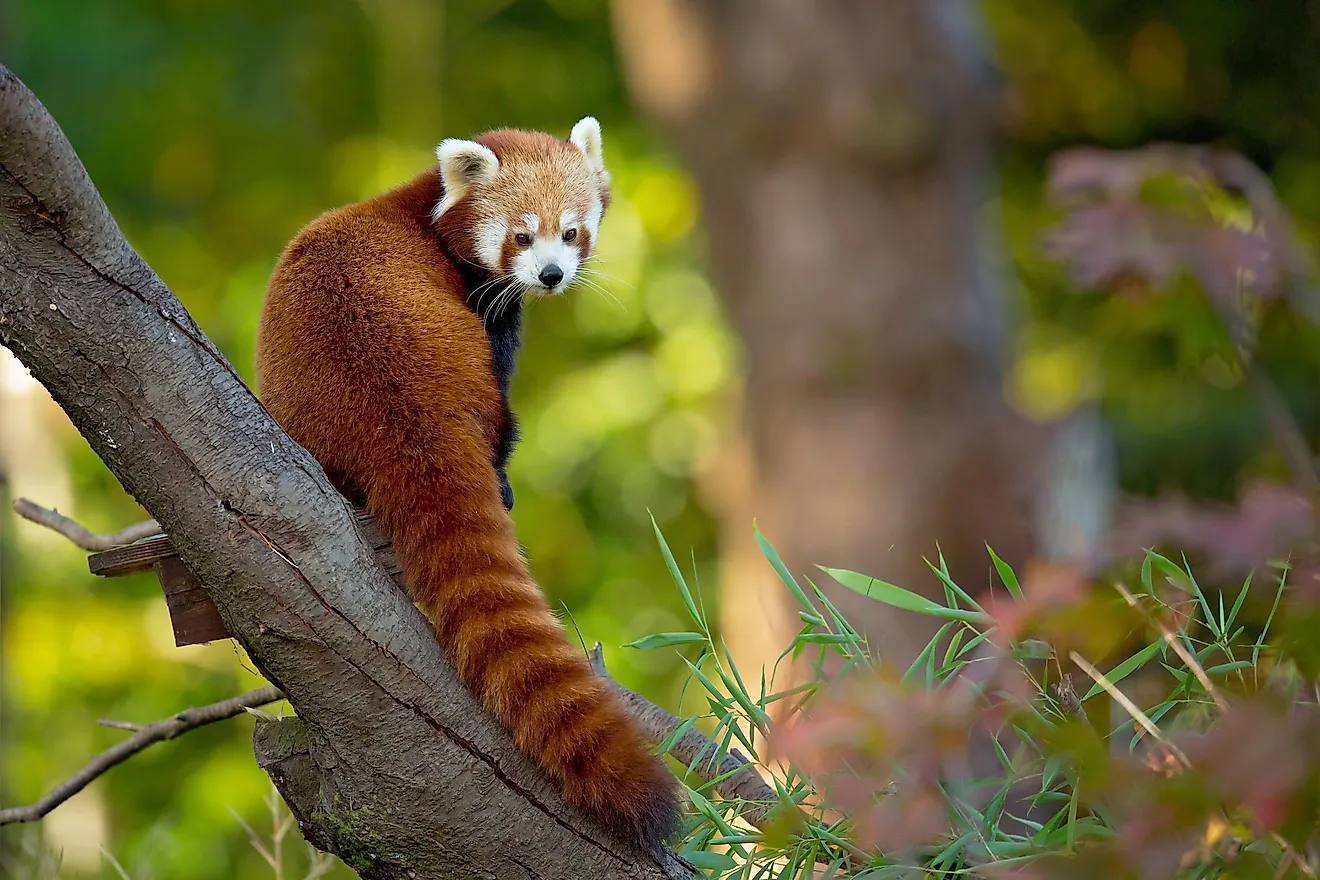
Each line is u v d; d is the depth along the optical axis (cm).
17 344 434
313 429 536
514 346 789
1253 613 519
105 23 2089
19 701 1517
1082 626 382
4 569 1273
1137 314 545
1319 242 703
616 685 648
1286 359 830
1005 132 1886
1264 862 381
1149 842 337
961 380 1617
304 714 481
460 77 2416
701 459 2088
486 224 730
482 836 483
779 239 1628
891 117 1586
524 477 2158
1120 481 1748
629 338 2275
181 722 630
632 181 2227
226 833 1538
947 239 1630
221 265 2192
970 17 1666
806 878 509
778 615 1545
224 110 2266
